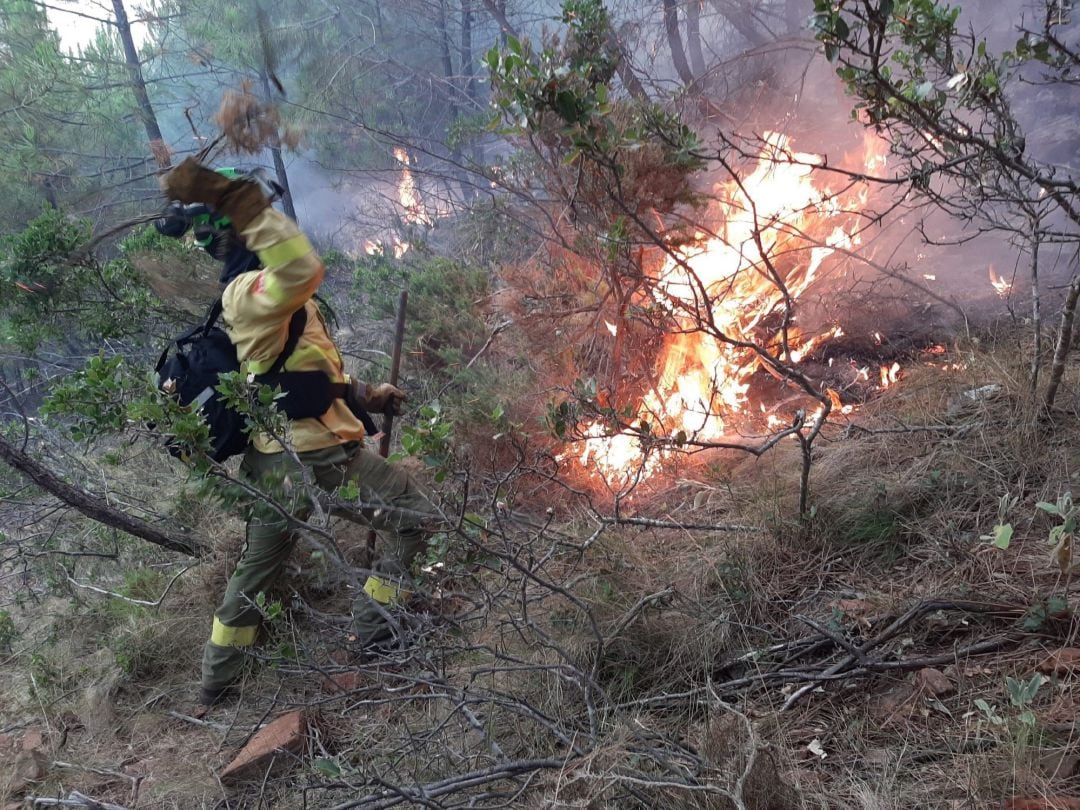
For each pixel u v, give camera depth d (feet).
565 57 13.33
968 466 11.18
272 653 10.83
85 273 16.85
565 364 14.16
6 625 13.89
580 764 7.48
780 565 10.58
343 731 9.96
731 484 12.36
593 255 13.34
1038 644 8.41
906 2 8.91
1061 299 14.93
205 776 9.80
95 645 13.37
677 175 12.15
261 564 10.73
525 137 15.39
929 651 8.80
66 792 9.99
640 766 7.89
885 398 13.51
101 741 11.00
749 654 9.18
